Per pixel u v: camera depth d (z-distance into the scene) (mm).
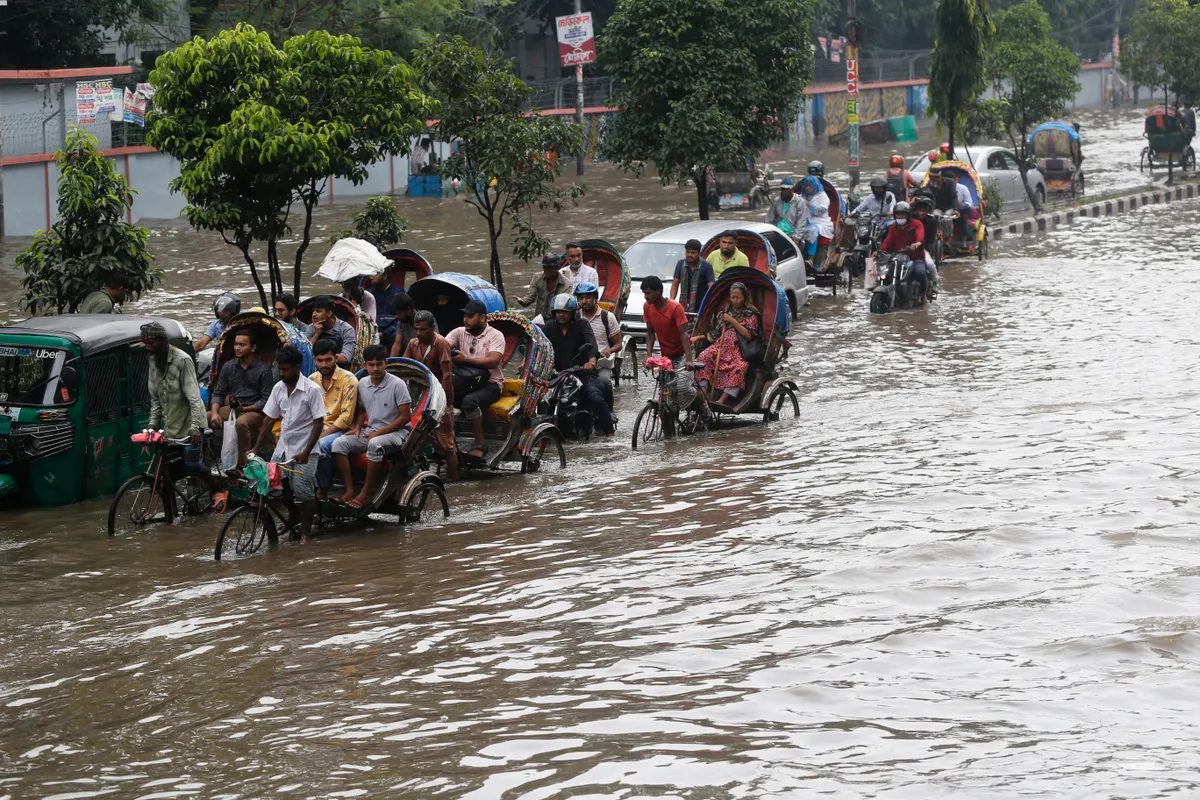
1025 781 8234
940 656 10477
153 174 50125
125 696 10352
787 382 21297
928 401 21797
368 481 15539
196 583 13516
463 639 11383
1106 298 31656
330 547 14898
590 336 20469
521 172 26828
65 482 16734
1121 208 50344
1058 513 14609
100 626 12164
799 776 8422
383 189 57625
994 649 10594
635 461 18719
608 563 13523
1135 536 13578
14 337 16812
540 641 11242
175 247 41438
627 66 34719
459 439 18641
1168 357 24641
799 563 13148
